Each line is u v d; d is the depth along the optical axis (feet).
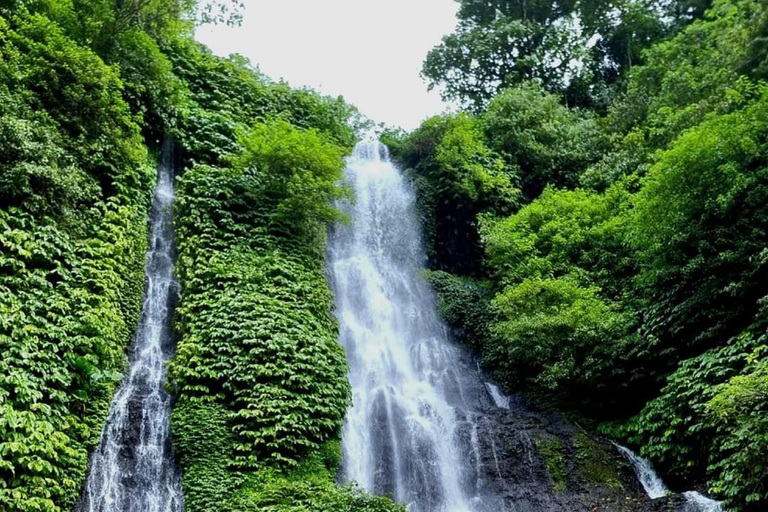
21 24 44.42
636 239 44.34
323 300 45.68
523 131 74.64
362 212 63.46
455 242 66.23
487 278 64.44
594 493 38.81
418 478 39.55
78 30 49.42
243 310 40.83
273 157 50.60
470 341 56.49
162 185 51.44
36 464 27.91
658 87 73.46
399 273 60.23
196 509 31.78
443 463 40.81
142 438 34.47
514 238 54.60
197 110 57.31
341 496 31.35
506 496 38.75
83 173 41.98
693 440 37.45
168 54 60.90
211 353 38.40
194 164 51.55
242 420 36.01
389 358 50.70
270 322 40.29
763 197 38.91
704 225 41.01
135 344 39.88
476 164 66.95
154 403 36.45
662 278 43.34
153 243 46.57
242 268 44.11
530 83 88.07
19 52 42.88
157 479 33.27
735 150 40.93
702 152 40.83
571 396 47.50
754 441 30.91
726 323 38.14
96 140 44.39
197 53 63.31
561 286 46.93
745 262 38.37
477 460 40.96
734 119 43.04
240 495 32.58
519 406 49.80
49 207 37.76
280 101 66.74
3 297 31.78
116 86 48.80
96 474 31.63
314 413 37.76
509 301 48.29
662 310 42.88
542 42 97.09
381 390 45.55
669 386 39.52
